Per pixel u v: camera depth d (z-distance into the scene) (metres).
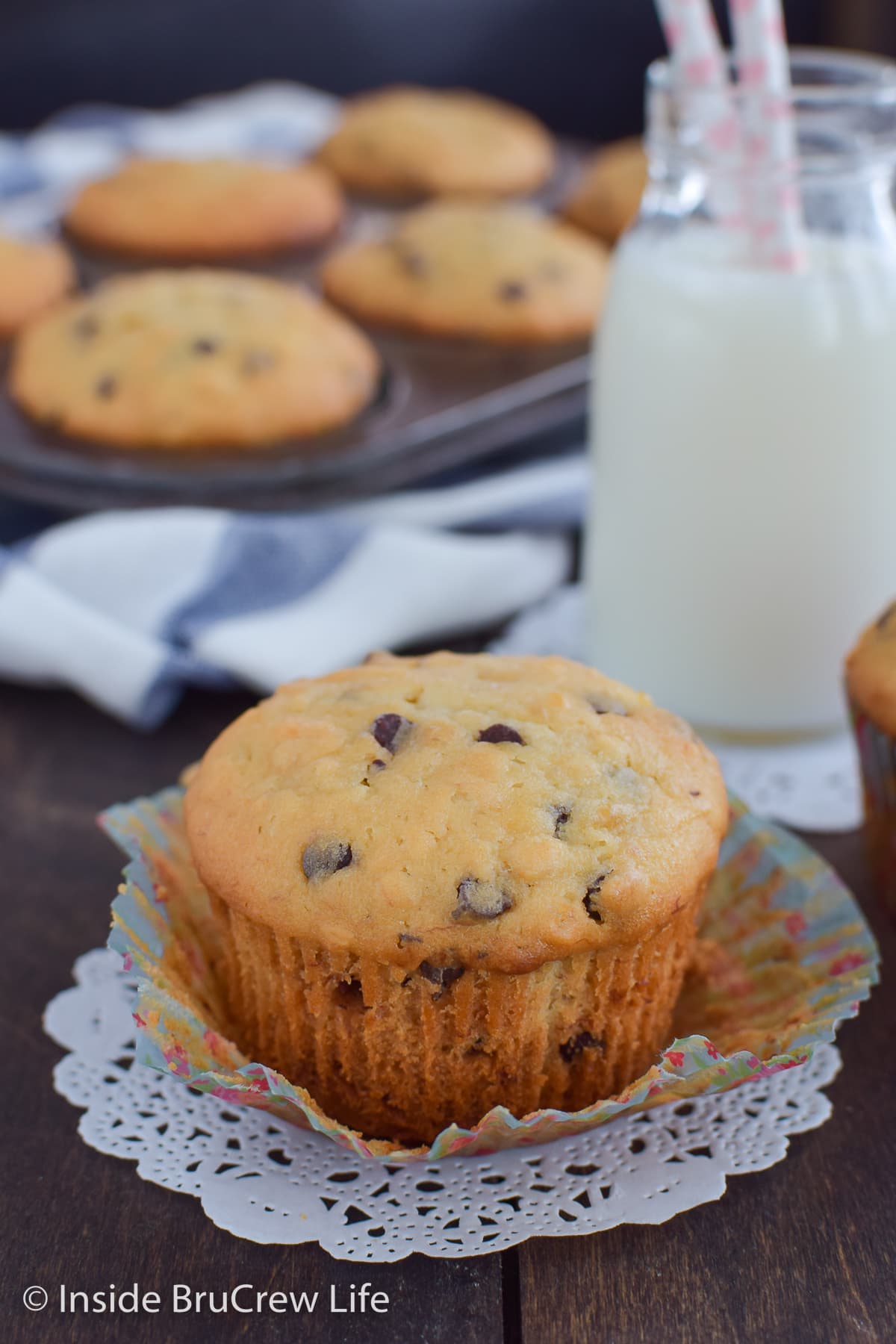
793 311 0.39
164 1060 0.32
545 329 0.52
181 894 0.36
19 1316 0.30
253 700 0.43
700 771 0.35
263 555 0.44
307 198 0.60
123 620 0.44
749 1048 0.34
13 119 0.74
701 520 0.40
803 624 0.41
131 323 0.49
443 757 0.35
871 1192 0.33
